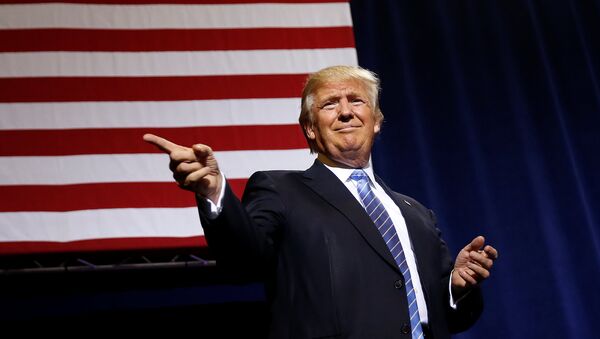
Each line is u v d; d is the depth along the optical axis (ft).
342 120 5.15
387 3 10.85
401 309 4.04
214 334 9.10
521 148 10.23
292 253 4.25
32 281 9.09
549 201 9.95
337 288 4.06
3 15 8.90
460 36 10.91
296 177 4.71
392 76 10.41
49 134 8.38
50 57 8.78
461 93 10.43
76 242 7.93
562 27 11.18
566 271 9.53
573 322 9.25
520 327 9.20
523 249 9.62
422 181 9.80
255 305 9.25
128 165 8.36
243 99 8.84
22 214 7.97
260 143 8.61
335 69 5.47
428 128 10.27
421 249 4.69
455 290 4.78
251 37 9.23
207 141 8.57
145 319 9.05
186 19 9.25
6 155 8.19
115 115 8.59
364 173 4.89
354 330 3.94
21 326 8.82
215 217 3.84
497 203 9.87
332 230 4.28
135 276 9.30
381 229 4.44
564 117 10.56
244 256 3.93
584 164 10.32
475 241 4.58
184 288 9.25
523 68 10.82
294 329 4.05
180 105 8.73
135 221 8.10
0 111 8.39
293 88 8.98
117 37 9.03
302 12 9.45
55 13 9.04
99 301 9.00
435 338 4.32
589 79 10.79
